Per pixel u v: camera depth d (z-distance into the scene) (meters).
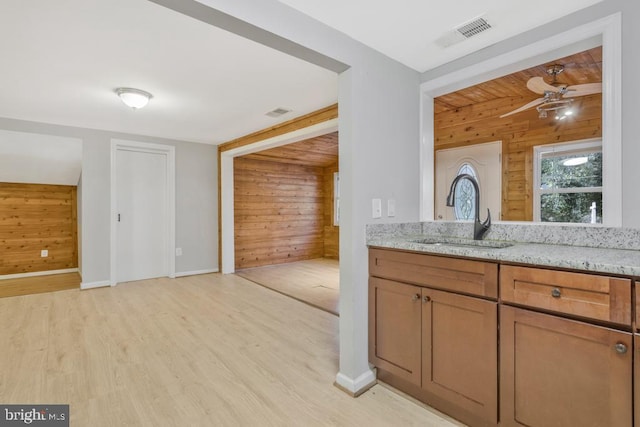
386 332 1.90
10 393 1.89
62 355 2.36
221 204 5.35
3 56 2.23
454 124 4.30
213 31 1.94
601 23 1.56
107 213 4.39
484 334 1.48
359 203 1.93
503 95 3.74
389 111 2.11
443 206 4.39
